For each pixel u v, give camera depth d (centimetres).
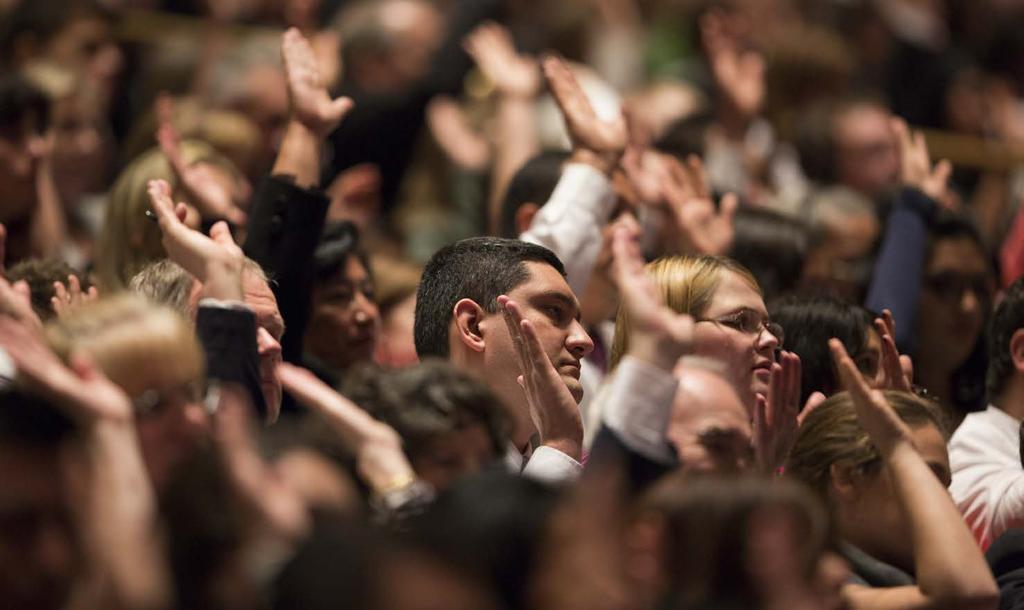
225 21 1862
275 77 1538
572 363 901
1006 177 1950
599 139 1085
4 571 605
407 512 612
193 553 607
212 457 634
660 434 727
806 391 1011
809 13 2109
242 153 1422
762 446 845
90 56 1620
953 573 791
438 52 1800
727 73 1767
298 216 1006
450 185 1681
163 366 686
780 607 634
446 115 1708
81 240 1427
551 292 905
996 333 1048
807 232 1345
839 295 1052
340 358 1138
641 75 2019
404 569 561
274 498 628
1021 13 2194
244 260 873
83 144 1446
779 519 641
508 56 1552
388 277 1299
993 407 1046
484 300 906
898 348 1199
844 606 757
